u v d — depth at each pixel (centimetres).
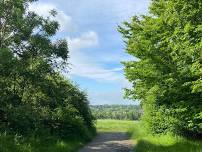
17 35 2469
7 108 2291
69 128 3128
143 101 2383
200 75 1777
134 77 2139
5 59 2217
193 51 1734
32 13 2580
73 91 4012
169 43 1919
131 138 4200
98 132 5844
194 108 1992
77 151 2648
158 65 2012
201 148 1927
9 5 2445
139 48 2061
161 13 2002
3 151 1752
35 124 2464
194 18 1791
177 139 2527
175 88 1978
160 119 2819
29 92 2588
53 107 2962
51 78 2803
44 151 2095
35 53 2570
